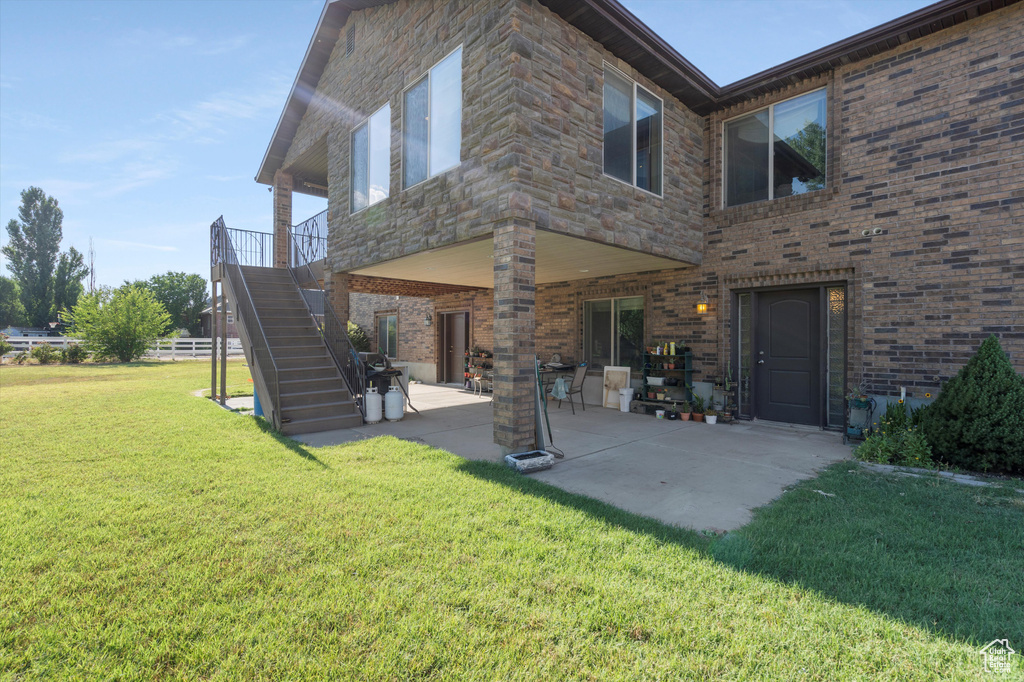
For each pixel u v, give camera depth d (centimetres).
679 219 853
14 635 234
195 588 280
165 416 873
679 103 859
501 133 588
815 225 761
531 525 373
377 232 888
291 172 1369
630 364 1064
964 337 624
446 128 709
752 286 841
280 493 447
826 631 238
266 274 1164
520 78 577
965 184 626
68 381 1531
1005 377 515
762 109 845
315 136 1153
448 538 350
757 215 827
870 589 278
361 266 954
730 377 863
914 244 666
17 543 337
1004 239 597
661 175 812
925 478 504
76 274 4662
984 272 611
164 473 513
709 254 898
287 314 1045
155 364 2319
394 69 841
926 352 653
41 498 432
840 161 735
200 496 440
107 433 720
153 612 257
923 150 660
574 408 1051
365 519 384
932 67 654
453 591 277
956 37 635
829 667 212
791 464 575
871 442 597
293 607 261
